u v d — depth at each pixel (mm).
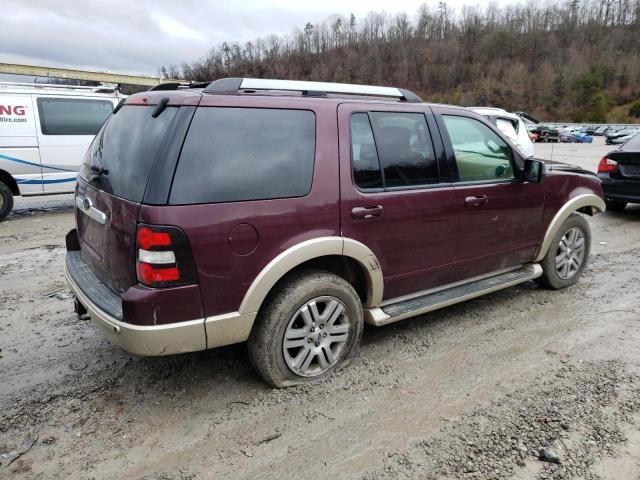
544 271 4453
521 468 2307
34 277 5043
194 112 2492
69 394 2922
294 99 2852
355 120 3068
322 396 2898
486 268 3926
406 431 2582
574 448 2436
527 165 3904
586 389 2947
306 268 2992
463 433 2557
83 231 3199
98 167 2939
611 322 3916
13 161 7695
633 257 5770
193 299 2473
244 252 2574
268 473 2291
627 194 7688
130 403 2840
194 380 3074
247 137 2625
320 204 2818
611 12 124188
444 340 3617
